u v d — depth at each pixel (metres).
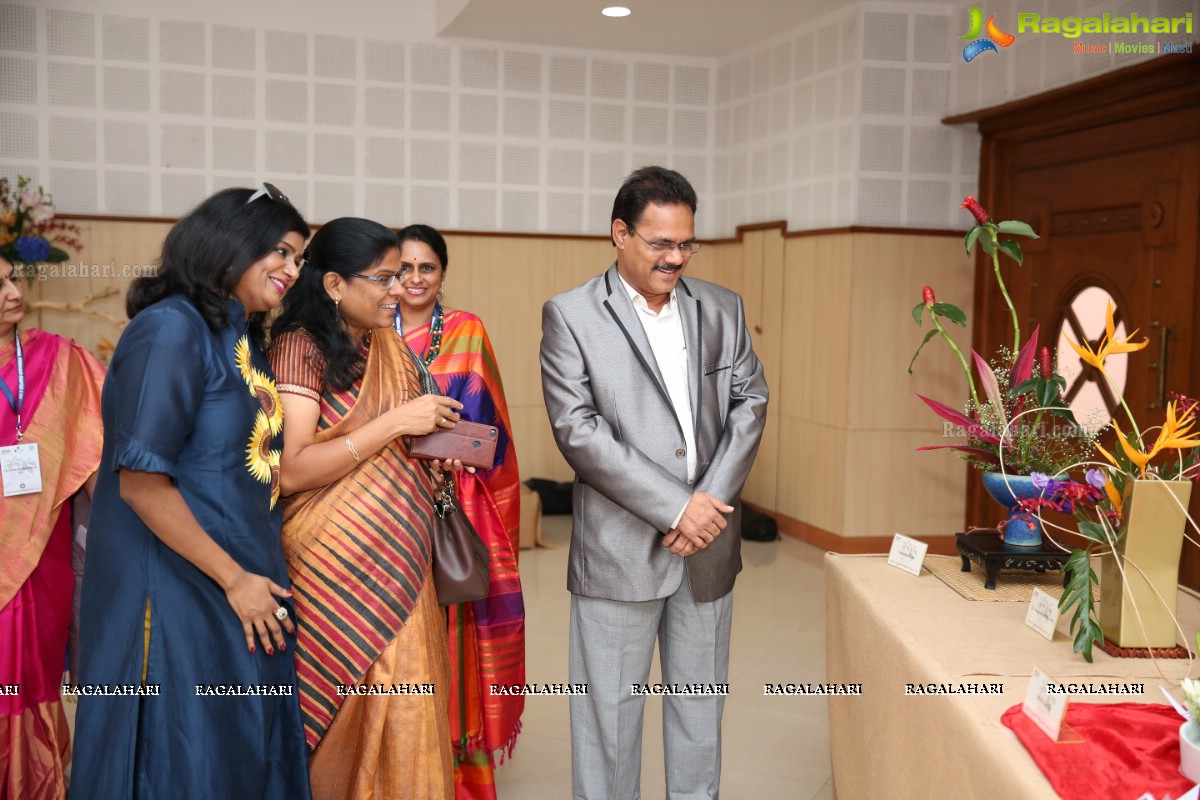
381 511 2.04
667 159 7.15
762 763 3.11
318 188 6.63
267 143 6.53
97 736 1.77
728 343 2.41
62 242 6.08
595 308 2.32
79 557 2.63
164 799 1.77
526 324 7.00
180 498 1.75
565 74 6.94
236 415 1.81
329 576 2.00
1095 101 4.77
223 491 1.80
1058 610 1.89
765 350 6.66
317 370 2.01
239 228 1.79
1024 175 5.50
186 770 1.78
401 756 2.03
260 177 6.53
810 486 6.21
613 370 2.28
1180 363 4.50
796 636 4.36
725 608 2.40
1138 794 1.32
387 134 6.71
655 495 2.16
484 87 6.82
